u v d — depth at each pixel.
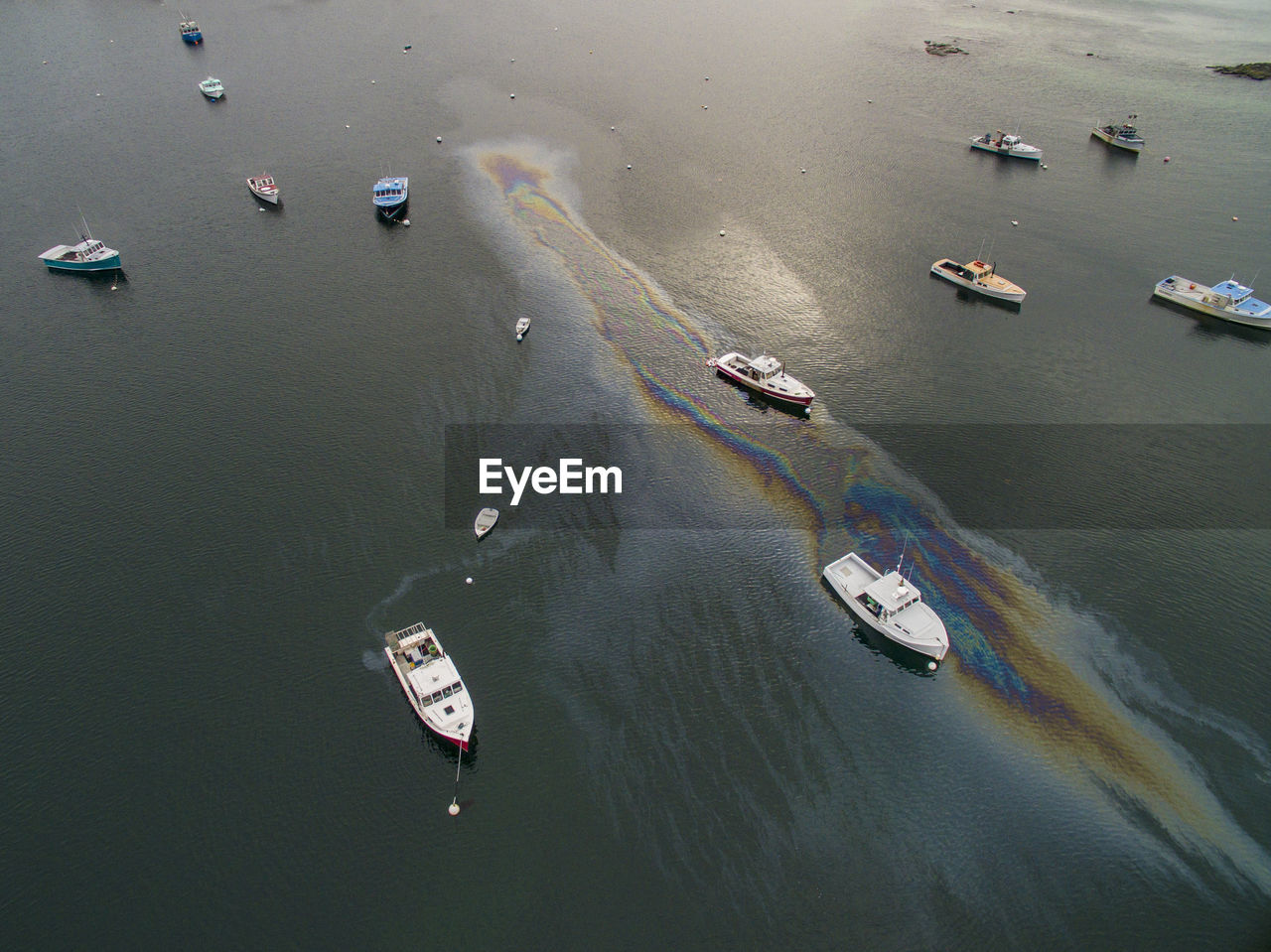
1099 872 59.22
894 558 82.94
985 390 105.38
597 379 106.38
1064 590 79.62
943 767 65.50
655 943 55.34
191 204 146.00
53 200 146.88
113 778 63.81
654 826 61.59
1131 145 166.12
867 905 57.53
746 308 121.56
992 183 156.50
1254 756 66.06
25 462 92.75
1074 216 144.25
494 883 58.25
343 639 74.38
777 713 69.19
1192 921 56.50
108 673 71.38
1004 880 58.84
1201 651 74.00
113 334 113.75
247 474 91.38
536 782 64.19
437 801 62.84
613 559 82.31
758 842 60.81
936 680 71.81
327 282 125.12
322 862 59.22
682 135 175.88
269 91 193.12
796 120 183.38
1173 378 106.75
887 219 144.00
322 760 65.31
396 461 93.31
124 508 87.12
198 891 57.47
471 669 72.12
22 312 117.88
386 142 170.12
